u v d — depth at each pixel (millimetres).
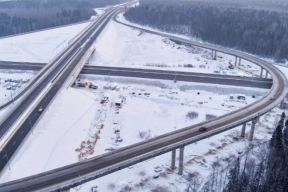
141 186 64062
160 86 123750
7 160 66562
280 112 101375
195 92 118875
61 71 122438
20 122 81750
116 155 61438
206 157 75125
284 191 56688
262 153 74375
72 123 89062
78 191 62000
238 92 116875
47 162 70875
